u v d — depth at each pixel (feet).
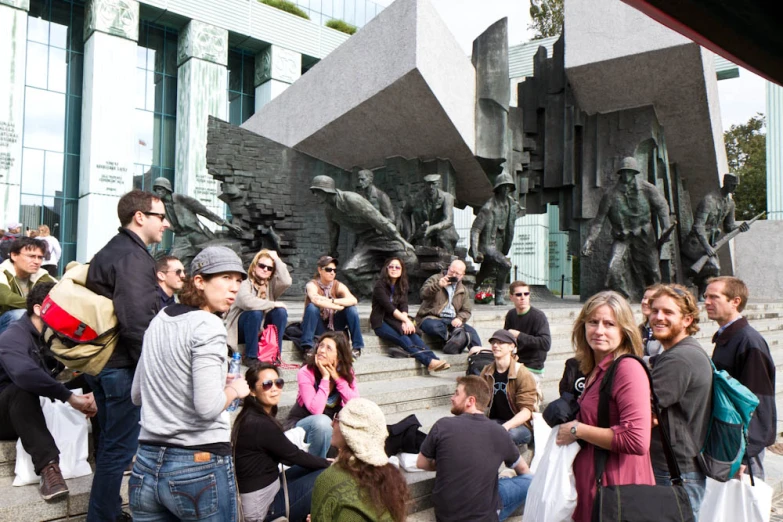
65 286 8.20
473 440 9.99
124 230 8.81
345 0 111.45
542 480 7.82
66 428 10.64
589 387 7.88
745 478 9.45
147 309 8.20
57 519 9.52
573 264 90.74
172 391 6.72
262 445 9.32
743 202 94.58
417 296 34.65
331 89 38.60
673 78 39.58
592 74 41.32
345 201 32.89
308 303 18.28
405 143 38.55
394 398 16.69
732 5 2.52
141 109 90.17
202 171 88.89
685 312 8.53
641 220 39.55
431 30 33.99
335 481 7.55
